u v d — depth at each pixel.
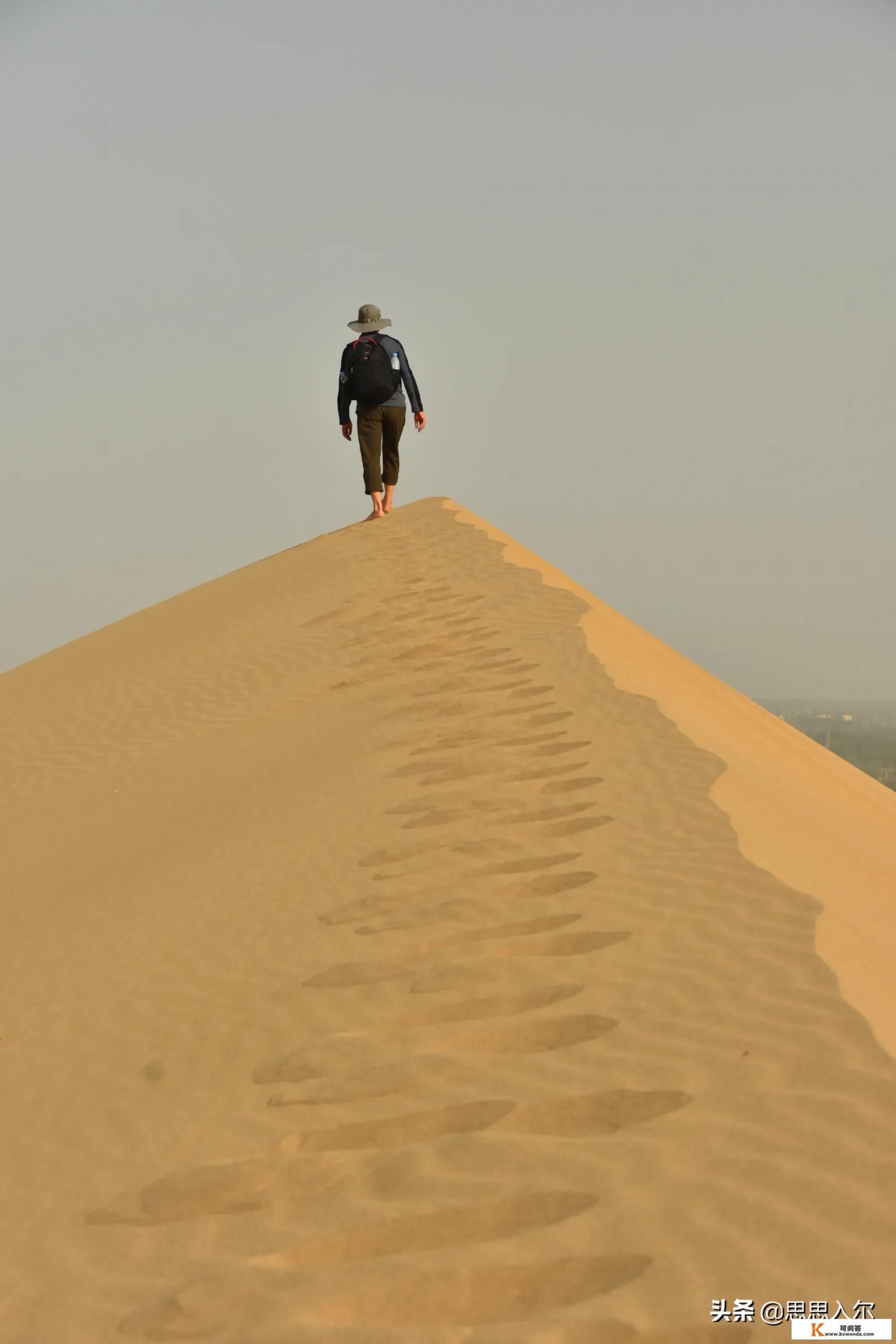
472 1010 3.94
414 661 9.74
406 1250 2.86
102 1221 3.21
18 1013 4.72
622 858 4.95
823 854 5.40
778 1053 3.41
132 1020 4.40
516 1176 3.03
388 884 5.07
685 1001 3.77
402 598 11.88
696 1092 3.28
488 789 6.05
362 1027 3.94
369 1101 3.50
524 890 4.79
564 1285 2.66
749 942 4.09
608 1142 3.12
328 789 6.64
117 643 14.18
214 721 9.83
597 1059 3.52
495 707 7.74
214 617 13.65
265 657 11.40
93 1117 3.80
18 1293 2.96
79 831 7.67
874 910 4.68
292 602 13.04
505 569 12.42
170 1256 3.00
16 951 5.49
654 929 4.28
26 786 9.45
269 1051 3.94
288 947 4.70
